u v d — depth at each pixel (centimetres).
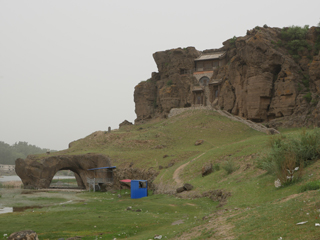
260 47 8931
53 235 2200
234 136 8481
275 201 2127
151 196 5247
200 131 9325
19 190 7962
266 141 5312
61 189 8356
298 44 8781
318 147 3127
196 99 11712
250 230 1534
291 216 1523
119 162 8188
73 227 2477
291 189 2578
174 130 9919
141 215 3084
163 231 2223
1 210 4019
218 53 11819
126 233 2258
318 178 2531
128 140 9650
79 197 5800
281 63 8694
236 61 9988
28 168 8781
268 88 8775
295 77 8356
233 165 4612
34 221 2777
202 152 6988
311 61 8538
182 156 7375
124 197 5688
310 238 1203
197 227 1980
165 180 5828
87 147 10094
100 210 3638
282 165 2839
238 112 9819
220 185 4166
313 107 7469
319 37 8638
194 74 11962
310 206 1571
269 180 3241
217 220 2000
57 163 9025
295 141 3362
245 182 3694
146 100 13100
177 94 11888
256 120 9125
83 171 8950
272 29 9556
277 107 8488
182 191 4759
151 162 7631
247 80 9281
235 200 3061
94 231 2333
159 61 13012
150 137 9569
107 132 11244
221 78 10938
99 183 7900
